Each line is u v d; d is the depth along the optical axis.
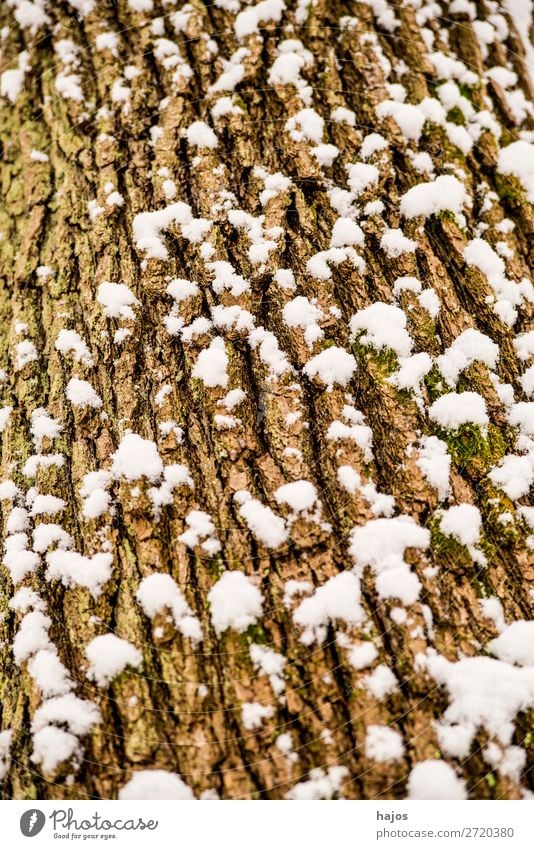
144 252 1.26
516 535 1.17
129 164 1.32
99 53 1.39
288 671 1.13
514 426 1.20
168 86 1.35
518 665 1.13
